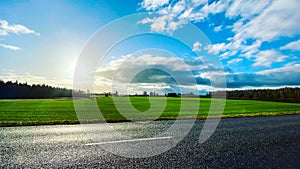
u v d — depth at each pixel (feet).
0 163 15.02
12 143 20.01
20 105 69.51
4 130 26.27
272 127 31.58
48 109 58.80
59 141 21.13
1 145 19.25
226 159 17.06
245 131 28.12
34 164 14.98
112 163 15.57
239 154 18.39
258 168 15.48
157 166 15.20
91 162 15.66
